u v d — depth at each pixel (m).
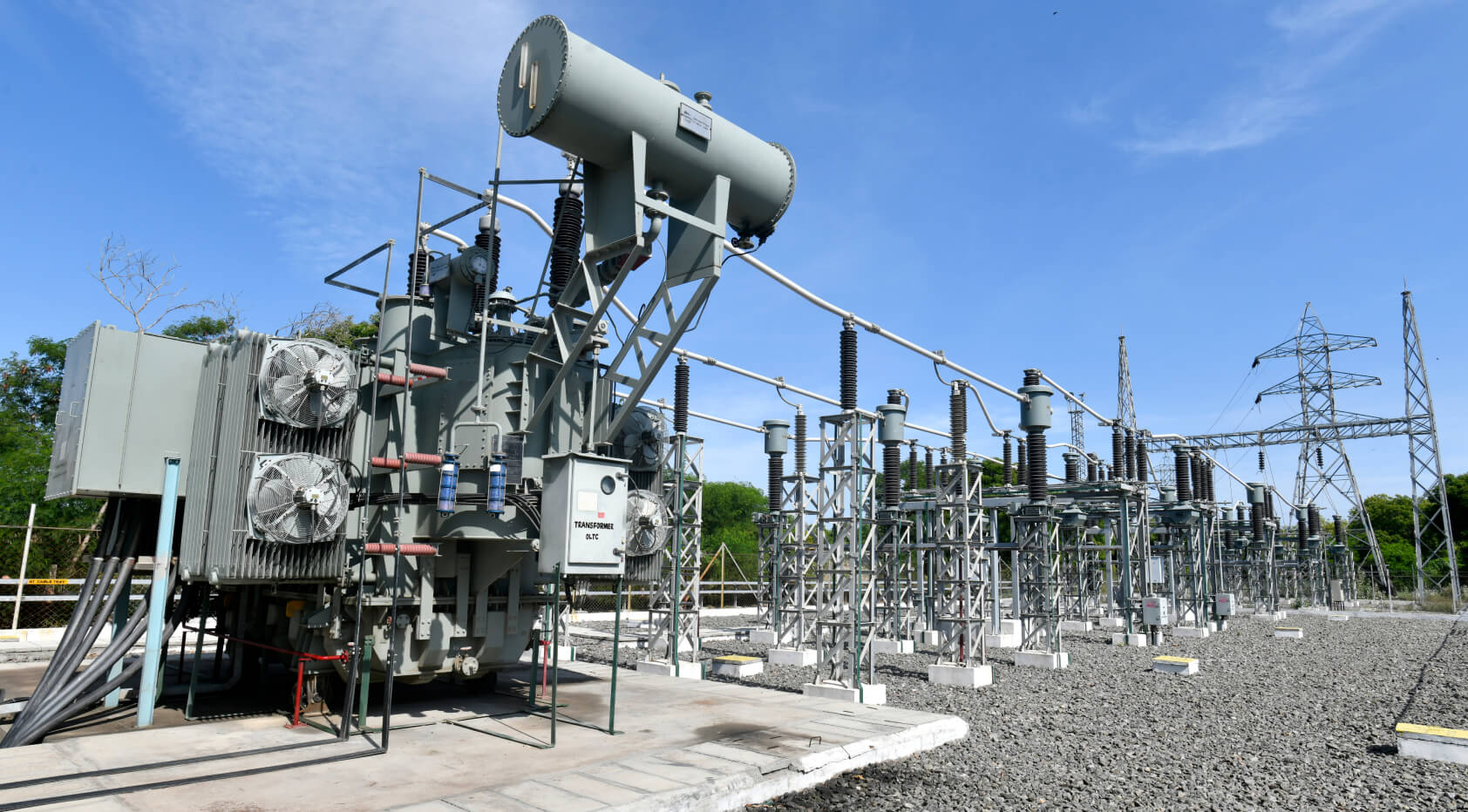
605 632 24.31
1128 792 8.19
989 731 10.88
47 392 32.91
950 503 17.89
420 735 8.84
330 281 10.84
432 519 9.73
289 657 10.52
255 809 6.27
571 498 9.12
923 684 15.57
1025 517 20.48
